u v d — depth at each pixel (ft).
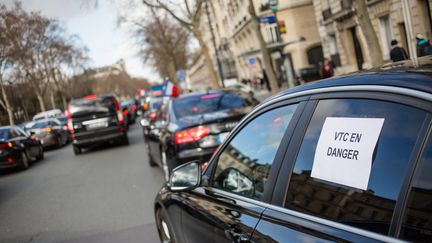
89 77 273.75
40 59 168.76
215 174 9.50
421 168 4.83
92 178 34.78
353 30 86.22
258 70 149.18
